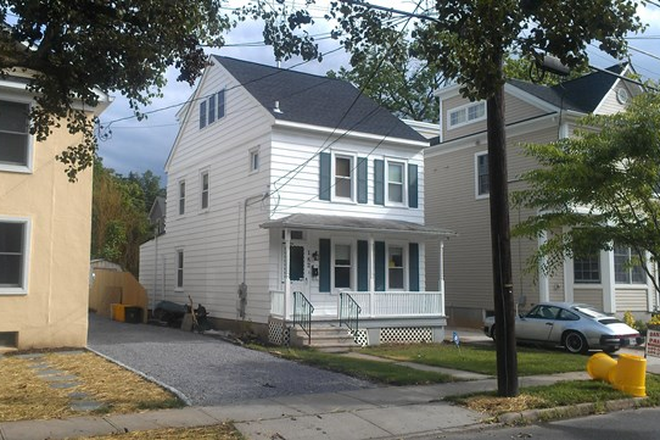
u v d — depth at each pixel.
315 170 19.61
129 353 14.55
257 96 20.08
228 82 21.94
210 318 21.83
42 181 15.02
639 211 13.00
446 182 26.52
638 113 12.02
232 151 21.31
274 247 18.69
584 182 12.11
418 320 19.59
